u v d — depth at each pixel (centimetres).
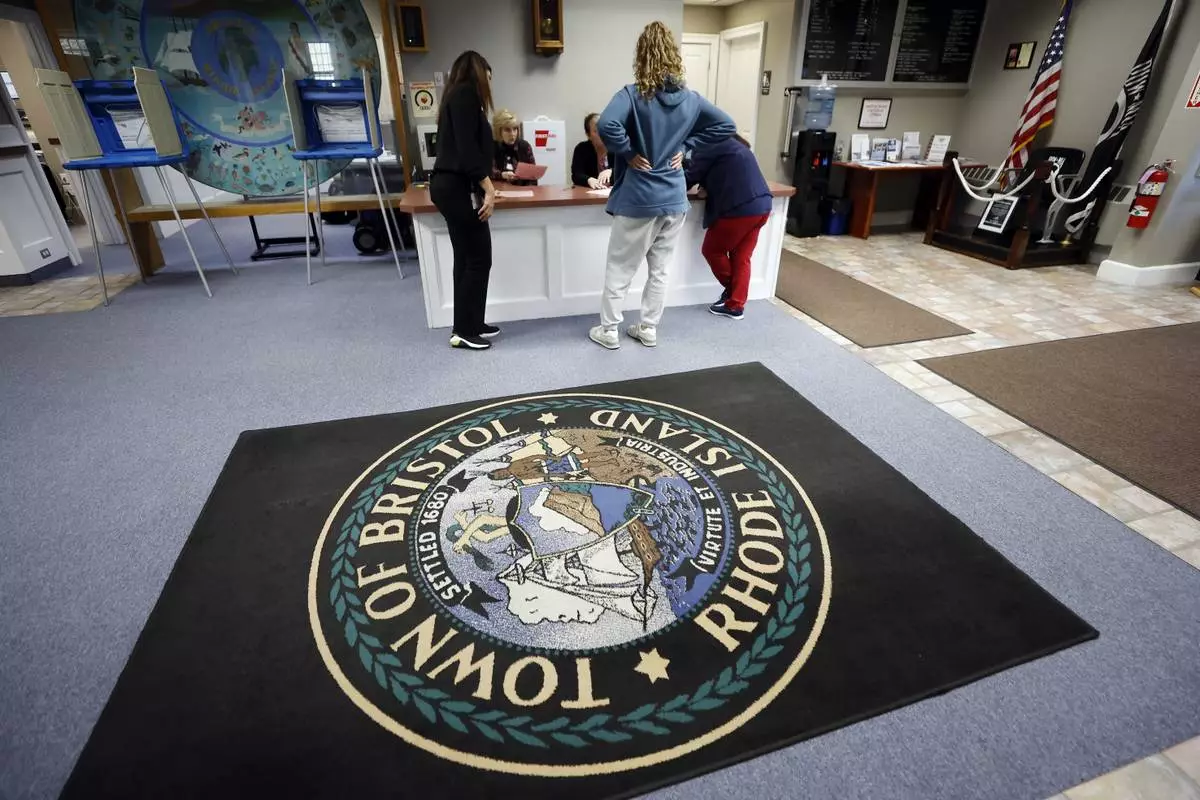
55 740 131
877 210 648
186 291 423
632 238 290
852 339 337
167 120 397
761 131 651
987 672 144
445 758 126
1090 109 488
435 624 157
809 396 275
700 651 150
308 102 425
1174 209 412
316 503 201
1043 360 311
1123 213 461
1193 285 427
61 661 149
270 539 186
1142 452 232
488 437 239
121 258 514
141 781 122
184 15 419
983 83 593
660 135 267
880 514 197
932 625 157
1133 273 430
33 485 214
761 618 159
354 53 461
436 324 349
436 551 181
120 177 429
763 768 125
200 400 271
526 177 370
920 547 183
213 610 161
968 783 123
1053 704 138
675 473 217
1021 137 529
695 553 181
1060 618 158
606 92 509
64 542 187
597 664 146
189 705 137
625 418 252
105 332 348
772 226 388
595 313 375
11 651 151
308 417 256
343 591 167
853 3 553
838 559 178
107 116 396
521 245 344
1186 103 393
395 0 441
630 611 161
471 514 196
